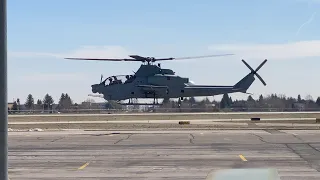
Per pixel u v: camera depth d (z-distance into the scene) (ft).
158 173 40.93
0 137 18.33
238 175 17.37
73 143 69.21
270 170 17.89
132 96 170.30
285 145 64.08
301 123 128.36
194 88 176.55
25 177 39.19
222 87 182.50
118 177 38.96
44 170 43.24
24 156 54.03
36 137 80.23
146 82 169.99
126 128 107.76
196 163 47.24
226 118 161.68
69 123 129.70
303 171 41.34
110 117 165.68
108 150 59.82
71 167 45.21
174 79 172.76
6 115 18.48
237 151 57.47
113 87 171.42
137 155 54.39
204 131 92.89
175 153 55.98
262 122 134.31
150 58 169.27
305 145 63.98
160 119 155.53
